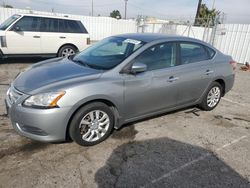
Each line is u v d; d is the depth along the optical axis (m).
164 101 3.95
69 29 9.05
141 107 3.68
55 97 2.85
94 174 2.76
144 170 2.88
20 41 8.11
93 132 3.29
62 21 8.88
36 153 3.08
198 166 3.02
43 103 2.84
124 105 3.45
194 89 4.36
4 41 7.85
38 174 2.69
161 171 2.88
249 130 4.20
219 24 13.18
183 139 3.70
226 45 12.98
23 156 3.00
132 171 2.85
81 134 3.18
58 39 8.79
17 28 7.97
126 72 3.40
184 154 3.27
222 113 4.94
